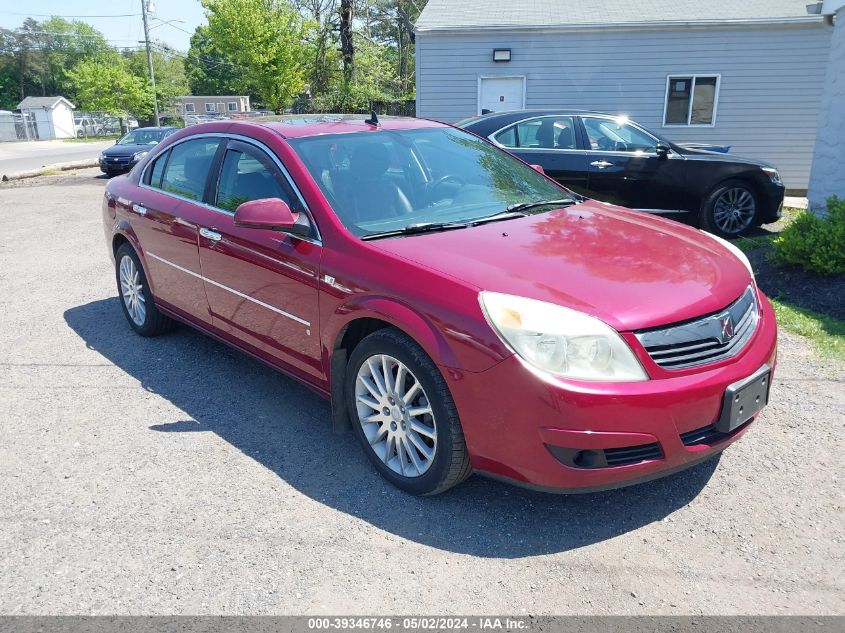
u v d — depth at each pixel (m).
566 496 3.16
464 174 4.08
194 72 85.75
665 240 3.44
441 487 3.03
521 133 8.80
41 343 5.28
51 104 74.88
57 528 2.95
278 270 3.62
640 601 2.49
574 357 2.61
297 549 2.80
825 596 2.50
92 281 7.23
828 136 8.45
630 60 14.50
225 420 3.94
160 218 4.64
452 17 15.27
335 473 3.38
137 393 4.32
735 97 14.41
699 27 13.99
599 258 3.13
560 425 2.59
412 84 38.38
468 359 2.74
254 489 3.24
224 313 4.20
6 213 12.31
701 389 2.70
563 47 14.60
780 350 4.73
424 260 3.06
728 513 3.00
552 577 2.62
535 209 3.89
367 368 3.26
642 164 8.50
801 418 3.79
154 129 21.52
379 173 3.79
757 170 8.50
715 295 2.92
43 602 2.52
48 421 3.96
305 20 26.77
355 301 3.17
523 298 2.75
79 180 19.05
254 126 4.12
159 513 3.05
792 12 13.90
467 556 2.75
